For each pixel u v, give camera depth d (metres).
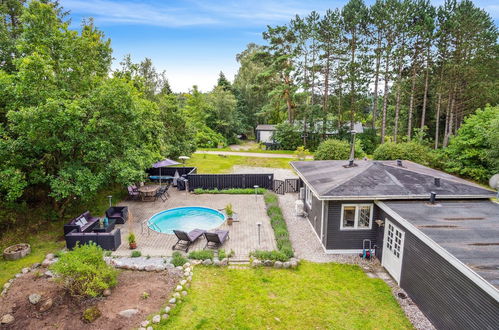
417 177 11.86
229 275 9.50
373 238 11.17
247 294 8.49
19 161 11.15
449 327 6.81
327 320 7.47
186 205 16.94
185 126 25.62
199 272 9.57
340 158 22.67
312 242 12.31
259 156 36.03
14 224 12.25
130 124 13.15
